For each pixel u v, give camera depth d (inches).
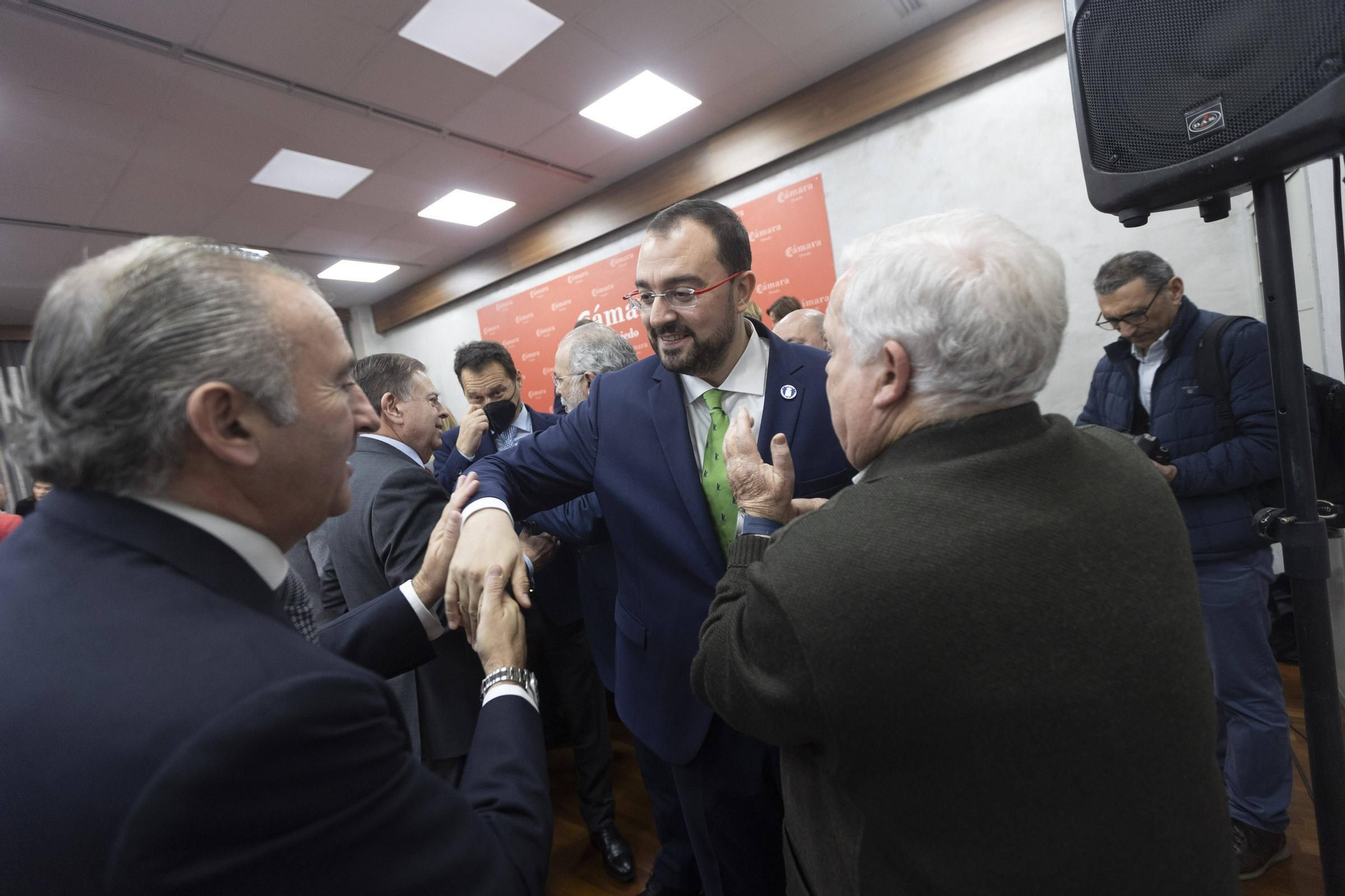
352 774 16.5
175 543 18.4
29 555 17.9
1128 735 18.9
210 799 14.3
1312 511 27.4
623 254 187.2
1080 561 19.3
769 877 40.3
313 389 20.8
